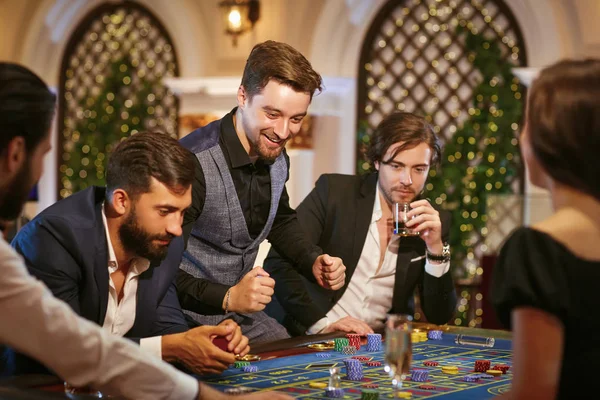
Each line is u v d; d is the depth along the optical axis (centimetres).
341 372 236
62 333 165
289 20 716
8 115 168
